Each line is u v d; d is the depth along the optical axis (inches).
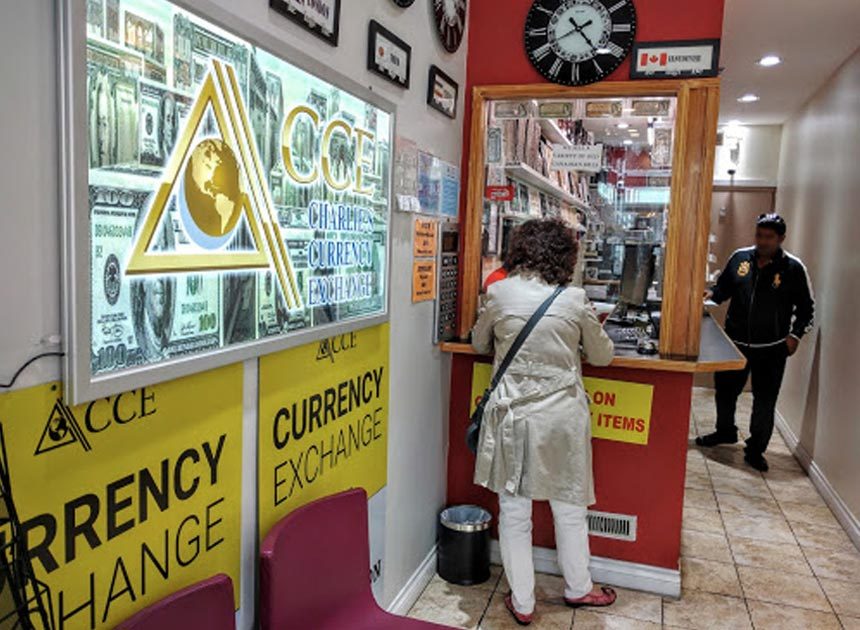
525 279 92.6
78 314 37.3
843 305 150.2
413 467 97.6
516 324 90.7
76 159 36.7
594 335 91.9
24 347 35.1
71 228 36.7
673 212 102.8
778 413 211.0
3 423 34.2
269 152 54.8
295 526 58.1
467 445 102.3
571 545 96.5
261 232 54.4
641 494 105.4
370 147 73.2
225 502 53.4
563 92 106.0
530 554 94.1
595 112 108.5
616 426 105.5
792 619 98.7
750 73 179.3
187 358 46.5
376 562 85.0
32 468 36.0
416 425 97.6
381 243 78.0
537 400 89.6
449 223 105.7
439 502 111.7
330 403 69.9
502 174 115.3
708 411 225.3
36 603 36.1
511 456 90.0
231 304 51.2
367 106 71.9
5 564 33.7
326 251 65.1
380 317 78.5
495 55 108.9
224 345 50.6
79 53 36.5
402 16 83.4
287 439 62.0
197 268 47.3
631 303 118.0
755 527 132.2
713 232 261.1
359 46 72.1
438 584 105.6
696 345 104.0
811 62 166.4
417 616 96.0
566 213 126.0
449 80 100.3
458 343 107.3
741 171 257.0
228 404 52.9
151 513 45.3
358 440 77.3
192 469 49.1
